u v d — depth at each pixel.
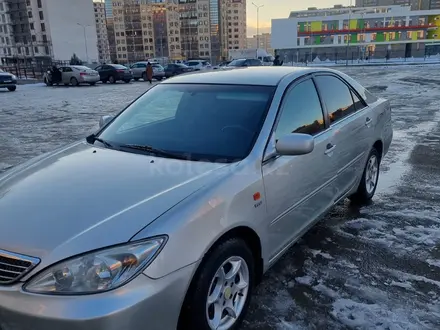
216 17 129.62
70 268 1.77
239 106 2.98
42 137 9.27
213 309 2.22
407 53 75.12
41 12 91.62
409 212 4.21
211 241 2.08
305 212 3.08
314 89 3.41
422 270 3.11
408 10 78.69
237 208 2.28
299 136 2.61
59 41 90.81
